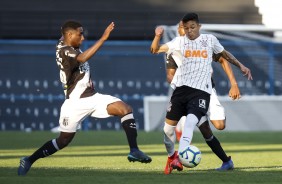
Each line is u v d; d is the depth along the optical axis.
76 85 25.14
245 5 90.50
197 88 25.11
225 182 22.50
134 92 81.00
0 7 90.38
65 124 25.23
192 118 24.66
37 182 22.50
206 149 44.34
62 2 91.12
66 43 25.52
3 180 23.14
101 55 80.81
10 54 80.38
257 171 26.98
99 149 44.72
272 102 77.94
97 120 79.00
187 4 90.75
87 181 22.72
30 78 80.50
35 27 88.56
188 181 22.70
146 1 91.19
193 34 25.36
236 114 77.50
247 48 83.31
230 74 26.75
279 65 83.12
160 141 55.19
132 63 81.06
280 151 42.28
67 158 35.50
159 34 25.09
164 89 81.19
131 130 24.56
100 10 91.00
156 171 27.05
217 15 89.75
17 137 60.72
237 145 49.88
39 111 80.56
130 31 89.44
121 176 24.59
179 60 25.58
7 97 80.12
